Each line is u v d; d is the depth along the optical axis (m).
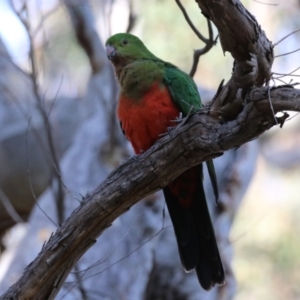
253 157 13.83
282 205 19.98
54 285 6.89
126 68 8.70
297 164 21.00
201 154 6.61
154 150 6.77
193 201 8.43
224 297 12.59
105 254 11.03
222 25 6.04
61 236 6.84
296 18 16.58
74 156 12.48
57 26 15.70
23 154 15.95
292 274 17.52
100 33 14.89
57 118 16.30
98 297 10.59
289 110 5.95
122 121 8.73
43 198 12.35
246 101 6.16
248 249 17.94
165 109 8.40
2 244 16.27
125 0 13.03
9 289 6.86
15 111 16.64
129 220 11.36
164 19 15.16
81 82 16.83
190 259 8.40
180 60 15.59
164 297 12.48
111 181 6.89
